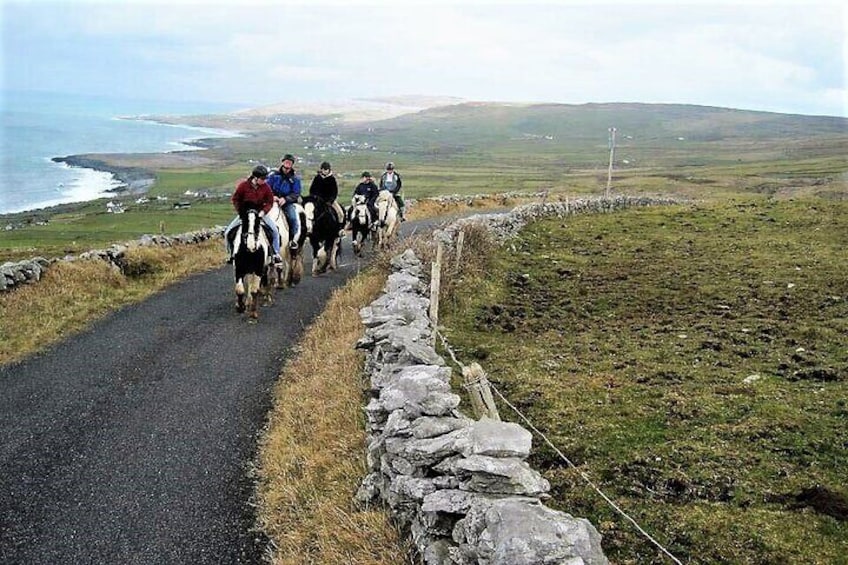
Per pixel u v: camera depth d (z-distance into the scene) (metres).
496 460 5.80
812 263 20.58
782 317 15.15
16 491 8.27
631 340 13.65
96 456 9.18
